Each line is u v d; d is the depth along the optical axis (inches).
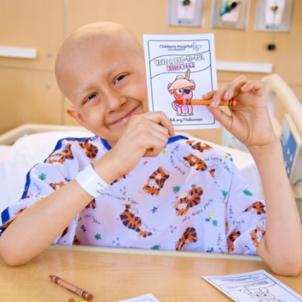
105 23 33.4
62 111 74.0
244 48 70.2
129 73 31.9
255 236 34.8
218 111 29.9
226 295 25.6
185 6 68.2
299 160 44.9
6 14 69.6
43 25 70.3
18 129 70.6
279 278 29.3
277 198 31.6
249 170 56.5
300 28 69.7
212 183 39.1
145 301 24.4
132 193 37.1
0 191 54.9
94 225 37.2
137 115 29.7
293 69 71.4
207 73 29.1
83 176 29.3
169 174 38.1
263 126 31.2
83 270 28.0
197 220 38.8
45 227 28.7
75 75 31.6
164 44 28.8
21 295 24.5
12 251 28.0
